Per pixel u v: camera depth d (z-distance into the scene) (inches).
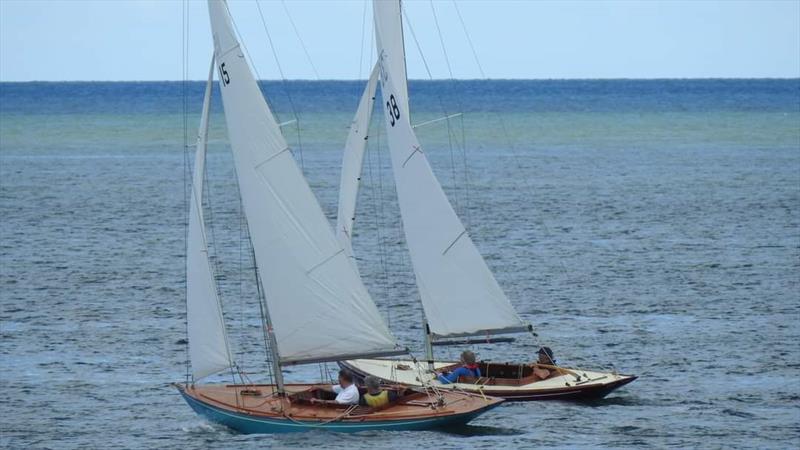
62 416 6274.6
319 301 5876.0
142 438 5836.6
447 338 6845.5
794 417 6131.9
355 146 7288.4
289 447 5526.6
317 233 5856.3
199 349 5999.0
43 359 7519.7
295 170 5836.6
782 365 7244.1
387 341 5964.6
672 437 5757.9
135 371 7258.9
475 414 5693.9
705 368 7194.9
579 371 6614.2
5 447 5738.2
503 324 6732.3
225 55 5841.5
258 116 5846.5
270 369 7268.7
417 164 6737.2
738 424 6003.9
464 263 6712.6
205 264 5949.8
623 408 6294.3
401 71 6875.0
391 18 6875.0
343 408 5757.9
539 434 5772.6
